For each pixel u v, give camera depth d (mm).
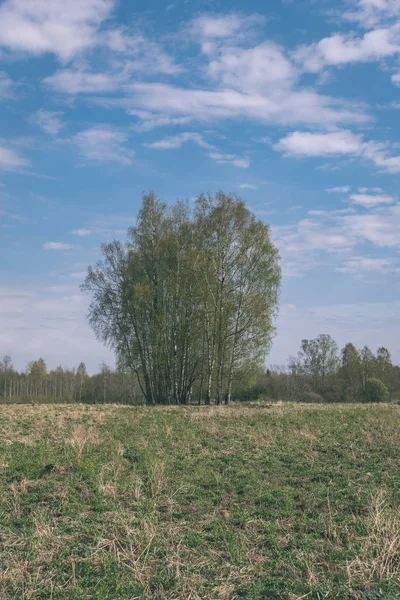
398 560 7930
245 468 14023
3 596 6832
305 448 16797
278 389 53750
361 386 63031
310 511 10422
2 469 13133
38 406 29844
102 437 17781
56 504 10523
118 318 39656
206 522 9695
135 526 9305
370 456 15555
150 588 7133
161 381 41156
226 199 37531
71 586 7066
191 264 37062
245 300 38125
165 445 16922
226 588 7043
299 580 7320
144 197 40250
